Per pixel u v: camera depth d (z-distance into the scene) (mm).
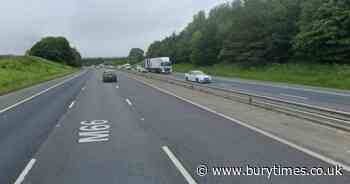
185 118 13266
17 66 69438
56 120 13398
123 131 10836
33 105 18875
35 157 7812
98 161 7387
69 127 11742
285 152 7738
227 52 72375
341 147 8094
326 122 10758
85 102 20062
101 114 14883
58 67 101812
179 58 115750
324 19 45250
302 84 35125
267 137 9352
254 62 64125
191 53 99125
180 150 8203
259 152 7793
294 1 62938
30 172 6699
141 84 37781
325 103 18156
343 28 43938
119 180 6129
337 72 37719
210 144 8734
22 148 8711
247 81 41750
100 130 11070
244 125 11336
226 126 11266
